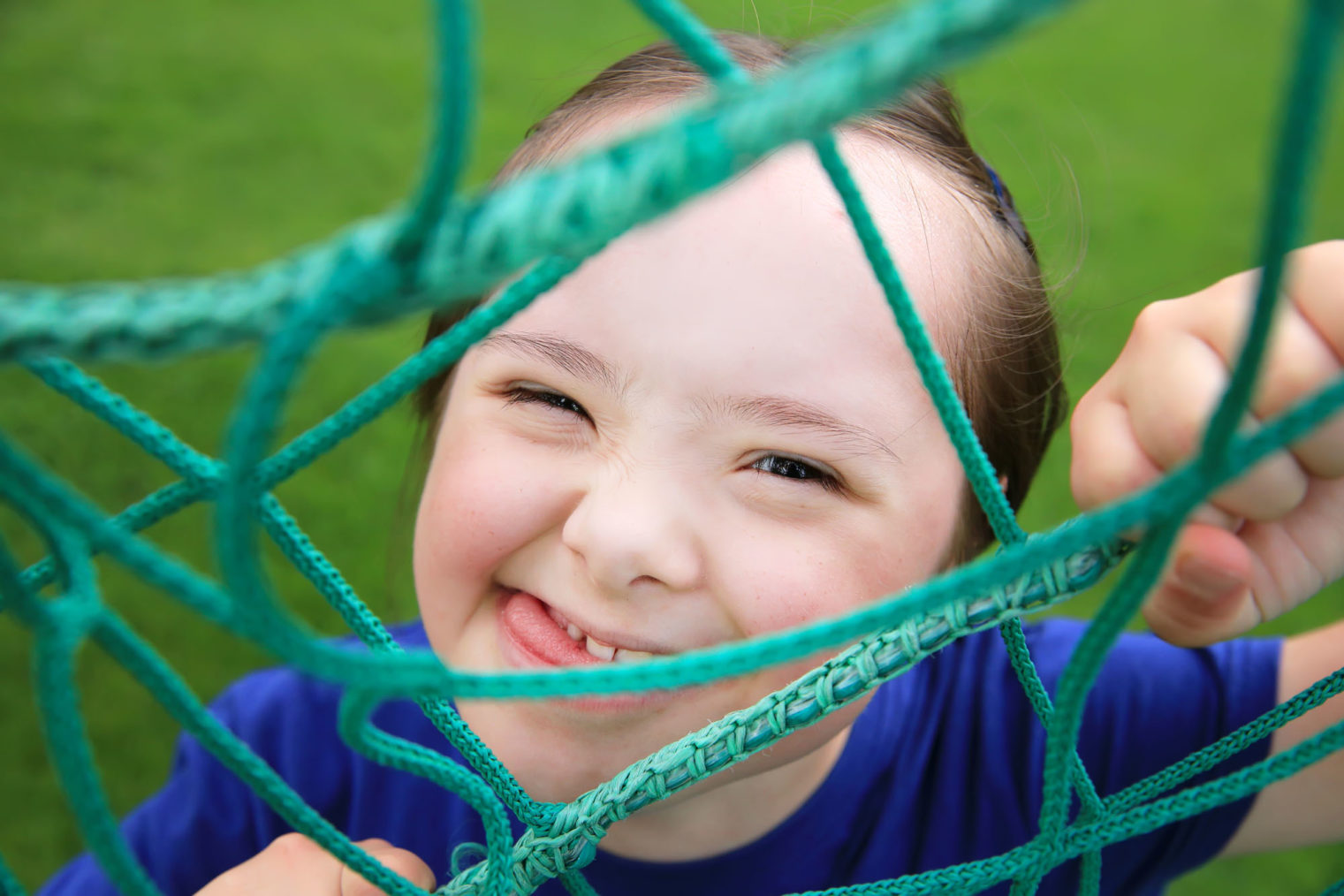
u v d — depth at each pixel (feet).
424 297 0.68
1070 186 3.18
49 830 4.30
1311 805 2.50
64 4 9.49
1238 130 8.82
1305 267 1.28
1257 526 1.44
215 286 0.71
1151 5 10.70
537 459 1.95
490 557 2.01
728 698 1.96
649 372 1.81
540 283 1.15
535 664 1.98
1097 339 6.29
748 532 1.86
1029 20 0.57
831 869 2.51
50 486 0.73
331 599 1.37
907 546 1.96
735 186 1.82
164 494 1.25
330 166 7.95
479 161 7.70
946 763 2.66
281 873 2.07
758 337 1.78
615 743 1.98
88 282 6.67
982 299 2.28
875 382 1.84
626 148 0.66
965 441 1.25
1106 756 2.57
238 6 9.71
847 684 1.38
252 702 2.90
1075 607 5.31
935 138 2.37
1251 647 2.64
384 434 5.86
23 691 4.66
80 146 7.81
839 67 0.61
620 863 2.40
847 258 1.82
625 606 1.89
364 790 2.73
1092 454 1.36
